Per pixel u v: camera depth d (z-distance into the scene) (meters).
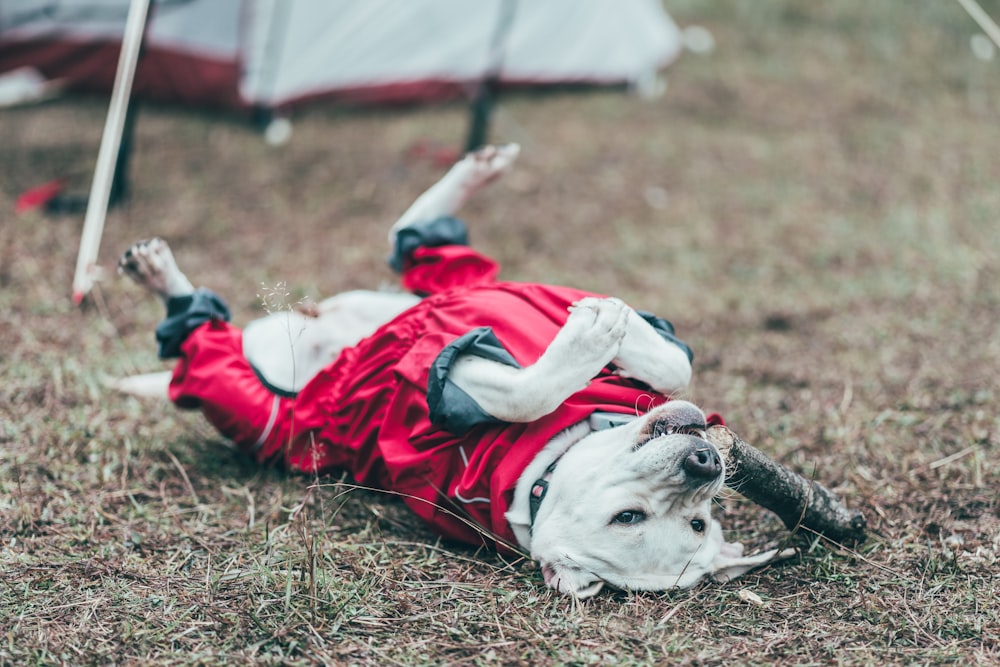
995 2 6.62
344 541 2.62
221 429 2.76
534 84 5.55
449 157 4.55
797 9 6.91
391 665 2.38
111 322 3.24
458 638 2.43
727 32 6.60
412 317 2.65
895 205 4.29
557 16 5.46
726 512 2.72
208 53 4.78
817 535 2.61
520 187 4.44
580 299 2.59
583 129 5.13
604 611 2.46
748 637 2.44
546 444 2.52
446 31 5.18
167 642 2.40
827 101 5.60
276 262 3.58
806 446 2.88
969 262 3.68
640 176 4.61
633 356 2.55
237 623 2.43
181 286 2.81
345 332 2.80
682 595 2.49
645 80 5.68
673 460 2.42
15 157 4.31
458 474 2.56
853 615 2.48
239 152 4.59
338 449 2.69
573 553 2.47
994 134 5.13
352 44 4.95
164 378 2.97
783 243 3.96
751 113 5.43
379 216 4.07
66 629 2.41
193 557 2.57
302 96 4.90
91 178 4.13
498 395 2.49
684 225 4.13
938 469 2.79
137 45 3.45
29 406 2.90
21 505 2.63
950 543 2.62
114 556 2.56
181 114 4.95
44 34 4.76
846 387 3.08
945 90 5.77
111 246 3.59
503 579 2.54
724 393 3.08
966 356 3.19
